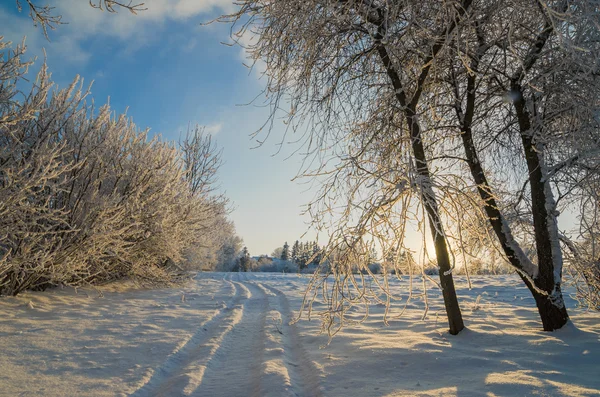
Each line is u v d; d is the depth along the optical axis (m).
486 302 10.27
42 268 8.16
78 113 8.84
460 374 4.10
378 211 3.65
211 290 14.09
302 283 18.92
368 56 5.73
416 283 15.20
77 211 8.77
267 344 5.71
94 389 3.80
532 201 6.12
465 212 3.78
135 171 10.41
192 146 20.95
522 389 3.48
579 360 4.41
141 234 11.18
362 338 5.87
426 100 6.58
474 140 7.46
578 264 6.22
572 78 5.02
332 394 3.64
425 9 4.80
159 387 4.02
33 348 5.16
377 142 5.82
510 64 6.01
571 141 4.97
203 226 16.09
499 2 4.54
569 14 3.14
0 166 6.87
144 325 6.82
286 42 5.29
